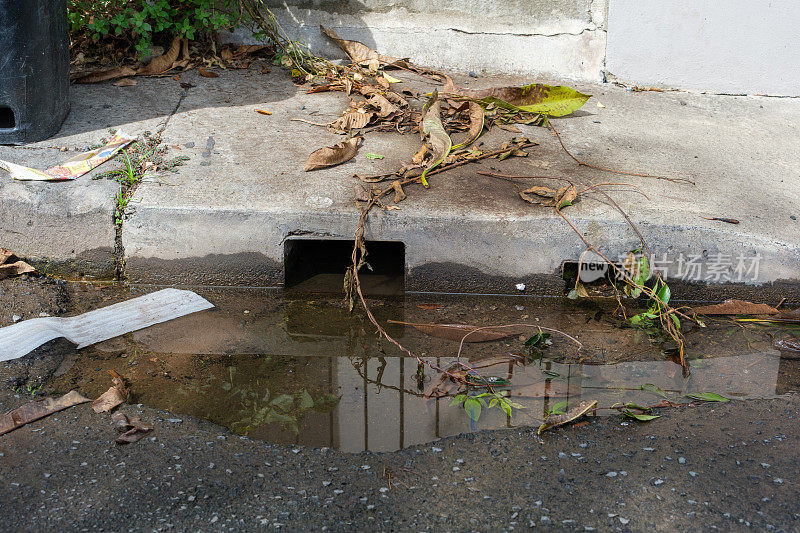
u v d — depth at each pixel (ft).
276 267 11.19
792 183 12.64
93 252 11.17
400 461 7.63
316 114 14.17
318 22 16.69
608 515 6.89
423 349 9.98
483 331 10.41
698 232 10.99
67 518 6.64
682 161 13.17
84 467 7.30
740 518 6.89
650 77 16.75
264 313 10.73
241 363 9.50
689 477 7.43
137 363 9.34
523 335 10.34
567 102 14.51
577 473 7.47
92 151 12.13
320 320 10.61
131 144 12.54
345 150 12.40
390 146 13.09
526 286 11.30
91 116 13.46
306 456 7.68
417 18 16.69
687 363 9.73
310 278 11.71
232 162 12.16
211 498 6.97
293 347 9.93
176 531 6.56
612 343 10.18
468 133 13.78
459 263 11.15
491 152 12.84
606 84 16.80
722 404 8.79
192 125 13.37
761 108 15.98
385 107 14.06
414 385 9.16
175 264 11.19
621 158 13.14
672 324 10.61
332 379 9.25
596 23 16.56
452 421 8.38
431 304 11.10
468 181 12.02
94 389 8.75
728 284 11.19
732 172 12.89
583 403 8.70
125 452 7.56
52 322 9.93
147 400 8.59
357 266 10.76
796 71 16.44
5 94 11.84
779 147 14.05
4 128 12.25
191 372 9.23
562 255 11.10
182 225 10.98
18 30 11.55
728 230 11.00
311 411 8.54
